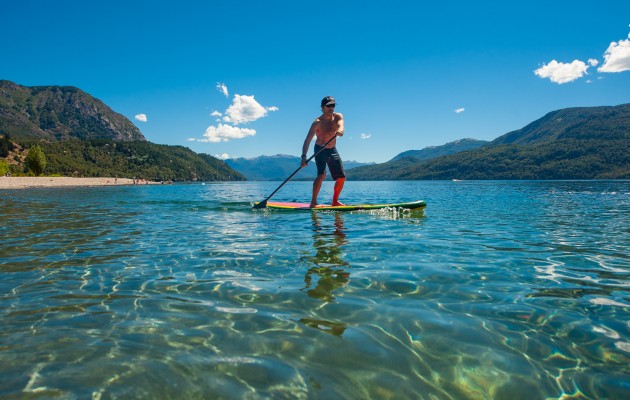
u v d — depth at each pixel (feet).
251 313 7.90
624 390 5.16
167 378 5.36
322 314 7.85
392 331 7.02
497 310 8.10
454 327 7.21
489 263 12.34
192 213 29.84
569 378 5.48
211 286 9.78
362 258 13.03
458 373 5.60
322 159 31.27
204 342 6.54
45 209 35.09
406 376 5.51
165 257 13.26
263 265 12.03
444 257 13.24
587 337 6.77
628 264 12.26
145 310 8.06
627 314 7.85
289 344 6.49
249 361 5.89
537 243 16.08
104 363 5.78
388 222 23.35
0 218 26.86
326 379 5.41
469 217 26.37
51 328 7.07
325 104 30.45
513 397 5.04
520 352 6.23
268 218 25.72
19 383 5.18
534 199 50.14
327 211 30.42
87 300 8.71
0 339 6.57
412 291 9.39
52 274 11.02
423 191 90.48
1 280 10.37
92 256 13.48
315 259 12.88
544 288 9.66
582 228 20.86
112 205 40.09
